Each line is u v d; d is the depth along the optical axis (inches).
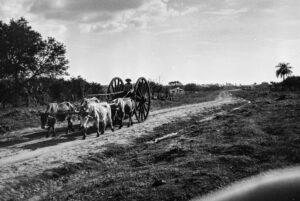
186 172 335.0
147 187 308.2
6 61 1254.3
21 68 1270.9
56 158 474.0
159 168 362.0
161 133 662.5
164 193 288.2
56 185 382.0
